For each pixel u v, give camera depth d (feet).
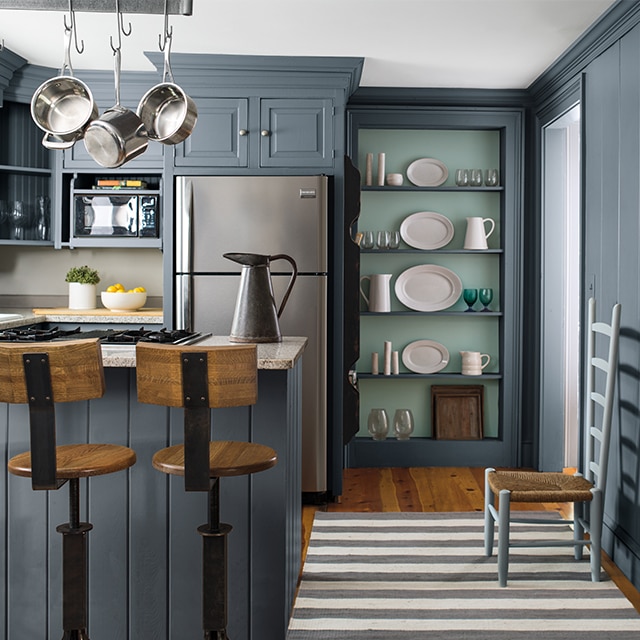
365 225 16.70
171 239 13.99
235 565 8.19
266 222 13.53
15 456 7.90
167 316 13.97
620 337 10.74
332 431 13.94
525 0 10.96
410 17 11.70
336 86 13.84
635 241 10.16
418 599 9.58
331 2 11.11
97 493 8.22
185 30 12.32
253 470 6.86
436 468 16.30
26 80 14.66
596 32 11.59
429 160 16.52
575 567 10.67
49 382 6.49
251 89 13.89
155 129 8.96
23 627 8.23
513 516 12.96
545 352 15.88
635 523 10.14
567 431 15.99
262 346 8.97
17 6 8.03
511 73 14.67
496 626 8.83
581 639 8.51
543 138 15.69
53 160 15.57
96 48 13.37
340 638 8.54
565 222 15.84
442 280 16.63
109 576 8.25
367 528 12.35
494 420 16.81
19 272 16.81
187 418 6.55
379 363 16.74
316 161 13.89
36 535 8.19
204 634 7.16
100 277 16.90
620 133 10.77
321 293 13.48
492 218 16.70
